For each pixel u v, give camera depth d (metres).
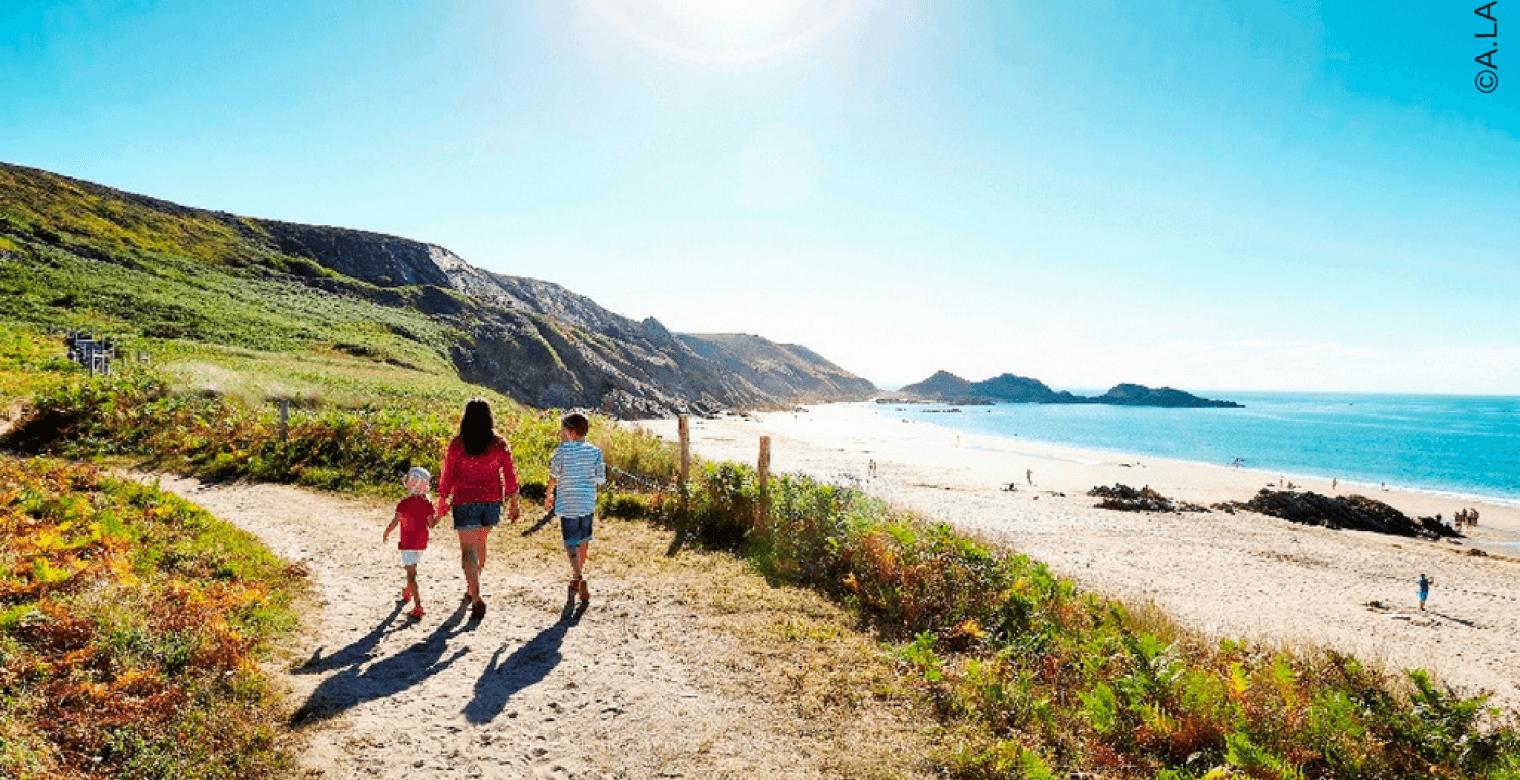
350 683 5.52
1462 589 26.59
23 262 53.62
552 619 7.29
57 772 3.75
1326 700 5.99
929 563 8.95
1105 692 5.77
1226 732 5.36
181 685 4.85
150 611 5.79
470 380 83.81
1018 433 136.12
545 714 5.30
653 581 8.70
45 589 5.77
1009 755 4.91
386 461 14.65
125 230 93.31
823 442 88.88
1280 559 30.33
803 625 7.39
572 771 4.57
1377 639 18.89
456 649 6.40
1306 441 125.88
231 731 4.47
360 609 7.24
